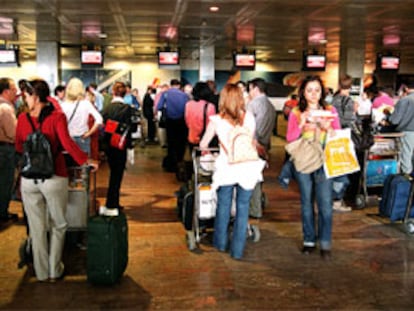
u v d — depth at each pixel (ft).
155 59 67.31
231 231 16.10
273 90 72.08
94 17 32.83
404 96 21.21
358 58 49.65
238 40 46.26
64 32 41.04
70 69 66.08
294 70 72.08
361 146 19.27
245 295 11.69
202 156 15.12
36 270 12.34
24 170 11.51
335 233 16.76
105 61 66.80
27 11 30.66
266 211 19.88
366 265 13.73
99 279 11.98
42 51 45.60
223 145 13.66
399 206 17.35
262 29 38.32
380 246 15.40
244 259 14.15
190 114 21.09
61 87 23.03
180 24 35.81
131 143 18.43
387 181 17.67
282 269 13.37
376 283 12.46
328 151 13.57
